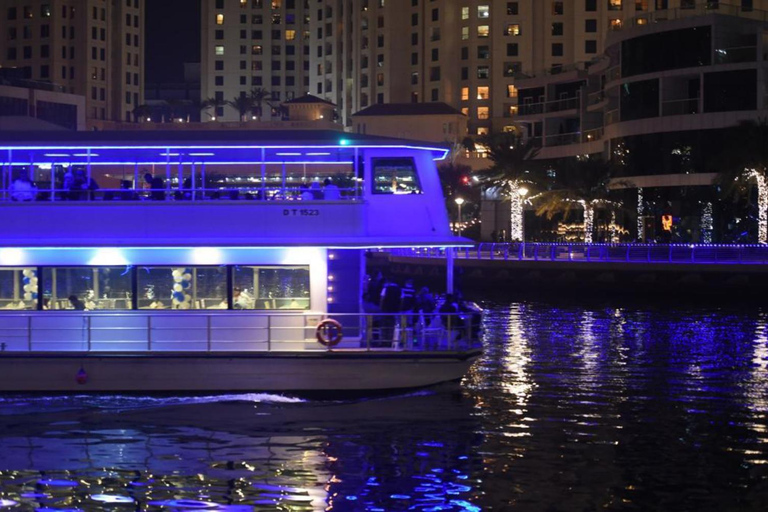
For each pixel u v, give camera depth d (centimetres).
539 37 16288
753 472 1909
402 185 2381
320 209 2359
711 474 1897
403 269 7456
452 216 11462
